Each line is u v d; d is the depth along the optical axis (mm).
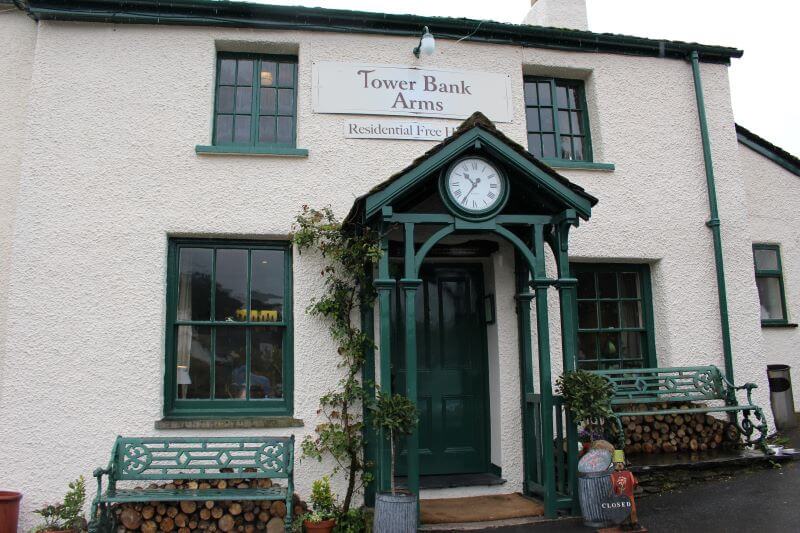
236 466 5668
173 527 5762
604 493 5543
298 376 6387
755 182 9641
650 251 7598
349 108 7023
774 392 8695
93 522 5242
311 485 6207
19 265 6215
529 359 6762
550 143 7867
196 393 6469
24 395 6039
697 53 8117
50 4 6582
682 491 6391
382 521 5141
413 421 5410
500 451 6773
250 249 6762
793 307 9586
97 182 6453
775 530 5281
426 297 7258
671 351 7488
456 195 5770
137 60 6742
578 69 7832
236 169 6699
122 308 6285
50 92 6543
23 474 5941
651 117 7926
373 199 5523
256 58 7195
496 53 7551
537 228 6000
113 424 6109
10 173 6574
